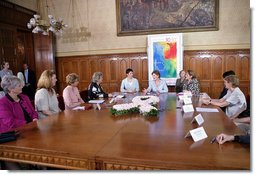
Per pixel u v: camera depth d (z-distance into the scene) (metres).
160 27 6.33
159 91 4.69
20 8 6.40
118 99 3.79
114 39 6.77
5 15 5.81
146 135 1.81
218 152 1.42
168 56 6.23
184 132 1.86
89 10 6.88
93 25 6.89
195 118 2.09
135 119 2.37
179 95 3.97
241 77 5.97
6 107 2.32
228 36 5.96
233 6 5.86
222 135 1.62
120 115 2.57
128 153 1.45
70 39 7.12
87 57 7.02
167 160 1.32
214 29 5.98
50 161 1.57
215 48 6.08
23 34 7.11
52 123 2.30
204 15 6.02
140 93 4.61
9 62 6.01
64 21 7.10
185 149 1.49
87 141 1.72
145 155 1.41
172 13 6.21
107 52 6.86
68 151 1.52
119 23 6.64
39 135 1.90
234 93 3.08
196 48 6.19
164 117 2.41
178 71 6.19
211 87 6.18
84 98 4.38
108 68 6.89
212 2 5.93
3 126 2.25
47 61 6.95
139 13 6.44
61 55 7.25
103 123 2.24
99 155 1.44
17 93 2.46
